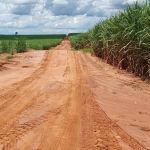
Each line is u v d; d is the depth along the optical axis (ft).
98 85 36.14
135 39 40.34
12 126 20.80
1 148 16.93
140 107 27.27
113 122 22.33
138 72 41.63
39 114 23.72
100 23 66.85
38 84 36.47
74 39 125.29
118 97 30.55
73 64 57.93
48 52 87.81
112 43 51.47
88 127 20.81
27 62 62.59
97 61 61.57
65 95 30.60
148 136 20.04
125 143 18.31
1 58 68.54
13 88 33.96
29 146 17.34
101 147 17.34
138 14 40.47
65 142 17.99
